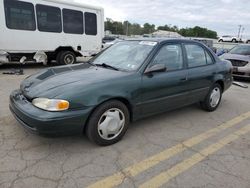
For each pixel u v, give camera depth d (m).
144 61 3.62
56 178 2.56
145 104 3.59
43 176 2.58
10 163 2.79
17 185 2.42
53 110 2.78
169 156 3.12
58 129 2.80
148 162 2.95
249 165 2.97
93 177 2.61
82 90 2.94
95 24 10.92
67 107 2.82
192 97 4.41
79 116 2.88
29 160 2.87
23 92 3.25
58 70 3.76
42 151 3.08
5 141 3.28
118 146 3.31
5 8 8.27
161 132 3.85
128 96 3.31
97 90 3.02
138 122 4.22
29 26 8.97
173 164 2.93
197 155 3.17
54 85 3.07
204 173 2.77
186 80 4.14
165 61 3.87
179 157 3.10
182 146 3.41
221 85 5.12
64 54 10.30
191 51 4.39
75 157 2.98
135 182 2.56
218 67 4.86
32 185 2.44
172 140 3.58
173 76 3.90
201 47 4.64
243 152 3.30
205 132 3.93
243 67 8.63
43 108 2.81
